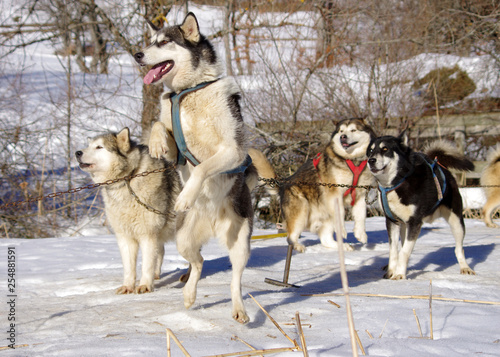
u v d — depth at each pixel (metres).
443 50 15.48
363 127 6.89
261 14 14.28
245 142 3.56
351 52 13.68
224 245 3.58
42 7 13.90
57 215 10.96
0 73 14.57
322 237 7.09
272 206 11.21
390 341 2.73
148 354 2.59
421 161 4.84
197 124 3.47
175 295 4.13
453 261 5.67
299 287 4.39
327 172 6.85
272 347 2.72
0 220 10.56
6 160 11.30
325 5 14.35
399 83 12.47
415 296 3.80
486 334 2.89
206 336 2.95
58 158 12.50
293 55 13.31
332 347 2.66
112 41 13.70
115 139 4.62
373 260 5.95
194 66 3.50
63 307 3.79
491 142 13.19
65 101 13.00
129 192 4.44
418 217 4.75
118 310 3.62
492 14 15.09
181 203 3.11
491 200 8.91
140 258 6.03
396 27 15.19
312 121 11.70
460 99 14.18
